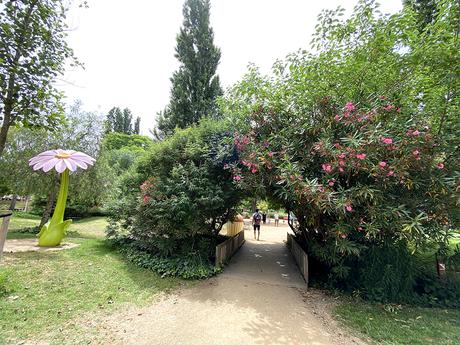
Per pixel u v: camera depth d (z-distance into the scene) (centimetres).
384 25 503
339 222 471
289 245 1002
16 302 384
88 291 456
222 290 514
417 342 343
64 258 642
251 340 332
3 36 433
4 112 472
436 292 501
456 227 468
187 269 586
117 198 841
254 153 523
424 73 506
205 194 621
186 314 400
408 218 432
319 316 421
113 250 767
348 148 436
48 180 1023
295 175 463
